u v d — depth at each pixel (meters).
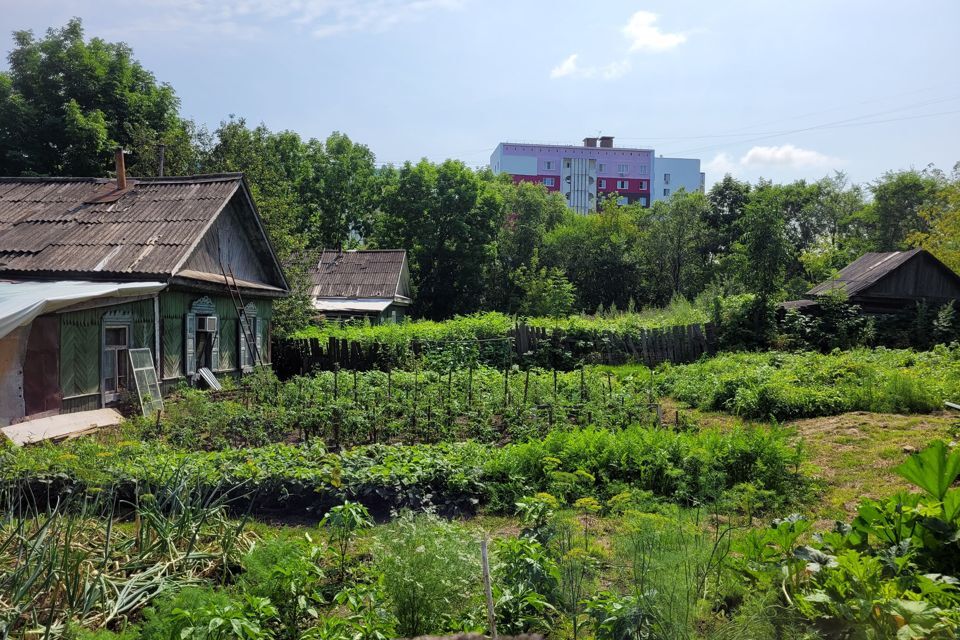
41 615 4.43
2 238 15.49
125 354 13.88
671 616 3.97
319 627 4.29
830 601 3.79
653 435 8.71
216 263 17.67
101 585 4.59
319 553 5.00
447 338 22.00
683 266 47.97
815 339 22.20
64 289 12.55
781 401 12.75
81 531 5.66
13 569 4.84
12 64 27.81
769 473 7.95
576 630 4.44
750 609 3.96
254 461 8.23
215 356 17.44
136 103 29.41
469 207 43.66
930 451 4.70
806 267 43.47
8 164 26.69
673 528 5.27
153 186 17.75
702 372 17.03
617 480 8.07
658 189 90.88
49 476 7.75
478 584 4.59
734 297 24.02
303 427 11.66
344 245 50.34
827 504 7.59
